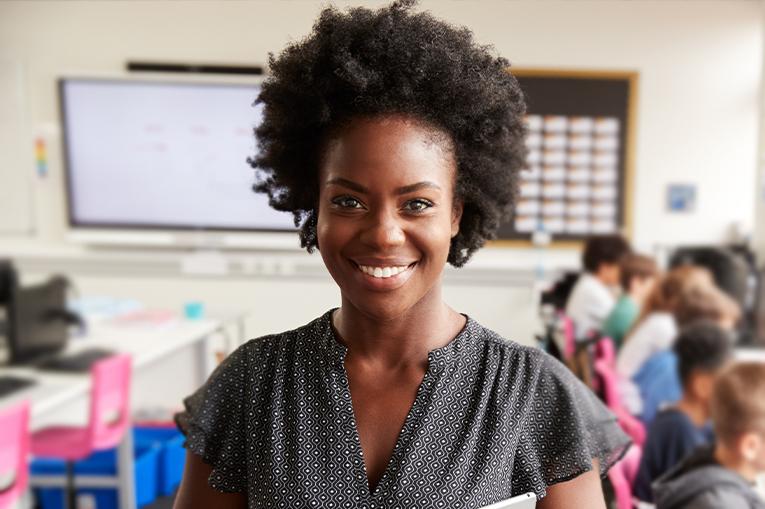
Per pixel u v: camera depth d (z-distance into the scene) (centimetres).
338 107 54
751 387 118
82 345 188
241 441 60
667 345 141
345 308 58
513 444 57
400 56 54
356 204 52
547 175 242
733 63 177
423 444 55
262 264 237
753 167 184
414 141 52
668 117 194
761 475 117
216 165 269
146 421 193
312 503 54
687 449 123
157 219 273
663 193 203
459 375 59
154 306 258
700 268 162
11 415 141
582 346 152
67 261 274
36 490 199
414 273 53
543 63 172
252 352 63
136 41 190
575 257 242
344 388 58
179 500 63
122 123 269
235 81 249
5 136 267
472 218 66
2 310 174
